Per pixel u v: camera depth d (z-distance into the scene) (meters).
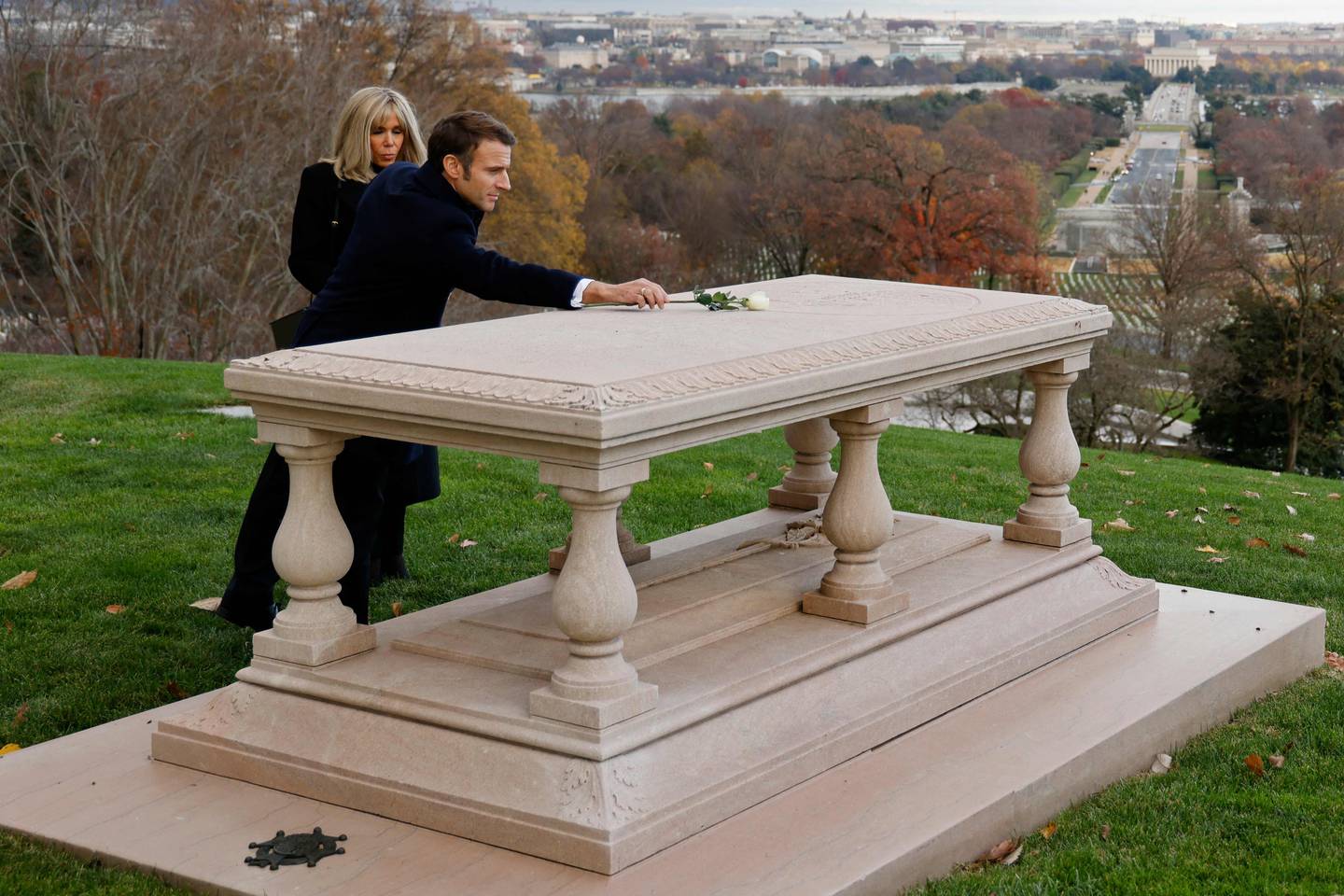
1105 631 4.37
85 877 2.85
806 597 3.68
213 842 2.94
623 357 3.08
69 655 4.46
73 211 17.83
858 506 3.57
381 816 3.04
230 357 18.38
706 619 3.56
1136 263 27.48
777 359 3.16
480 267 3.70
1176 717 3.84
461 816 2.91
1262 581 5.86
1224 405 26.41
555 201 33.31
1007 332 3.92
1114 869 3.05
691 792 2.91
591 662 2.88
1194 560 6.18
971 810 3.05
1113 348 23.67
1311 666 4.64
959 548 4.38
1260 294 26.23
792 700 3.27
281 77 18.66
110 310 17.98
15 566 5.45
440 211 3.68
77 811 3.12
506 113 31.58
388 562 5.31
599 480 2.70
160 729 3.40
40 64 17.30
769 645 3.42
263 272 19.06
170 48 17.81
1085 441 23.56
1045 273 36.53
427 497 5.12
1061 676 3.98
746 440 9.17
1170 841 3.23
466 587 5.31
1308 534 6.91
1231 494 8.12
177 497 6.70
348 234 4.38
